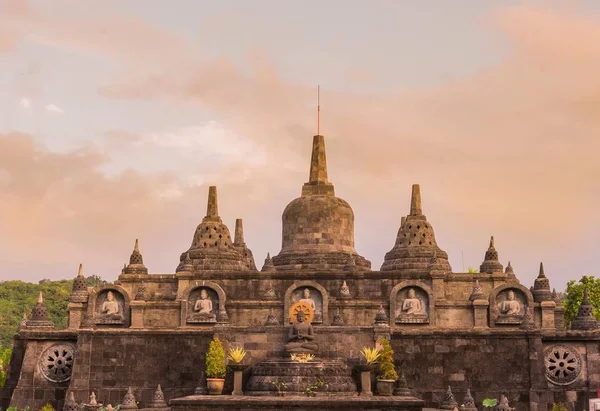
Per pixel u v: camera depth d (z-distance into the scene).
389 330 71.81
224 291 82.94
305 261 86.06
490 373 74.81
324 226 87.69
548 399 74.19
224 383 69.75
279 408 61.38
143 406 76.62
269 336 72.06
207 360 69.94
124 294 82.19
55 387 79.81
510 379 74.62
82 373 77.38
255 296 82.94
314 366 67.00
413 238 87.38
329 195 89.81
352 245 89.62
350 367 69.62
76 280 84.44
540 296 81.81
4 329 177.25
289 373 66.69
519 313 80.00
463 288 83.56
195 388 76.31
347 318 80.56
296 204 88.88
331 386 66.25
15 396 79.56
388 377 69.25
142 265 86.38
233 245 91.06
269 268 85.44
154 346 77.69
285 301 80.88
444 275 82.31
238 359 69.94
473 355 75.12
